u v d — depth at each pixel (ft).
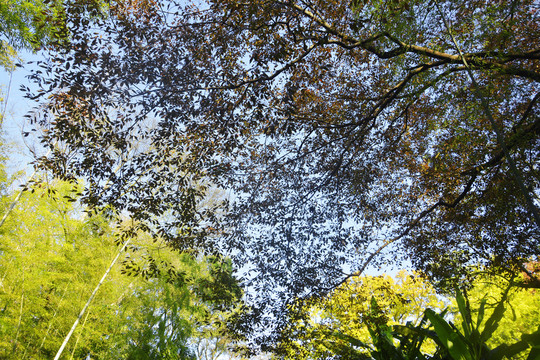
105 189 25.79
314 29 22.06
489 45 21.47
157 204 27.58
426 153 29.63
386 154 32.12
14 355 40.45
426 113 27.14
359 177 32.04
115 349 50.67
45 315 44.57
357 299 31.89
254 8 20.36
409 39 20.49
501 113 25.43
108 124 23.41
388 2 18.86
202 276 59.16
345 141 31.09
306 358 31.12
